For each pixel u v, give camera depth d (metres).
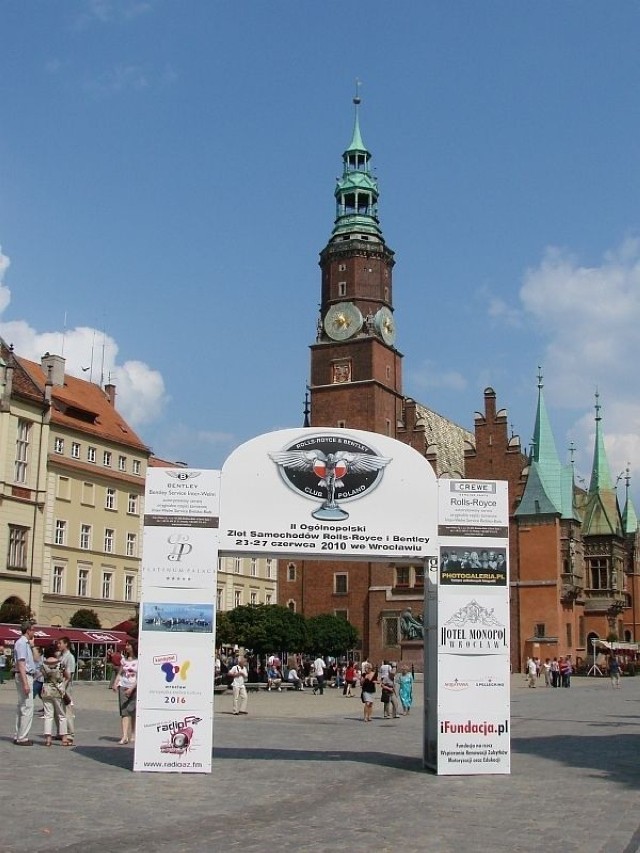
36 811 15.02
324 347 106.62
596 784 19.03
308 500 21.62
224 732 30.42
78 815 14.84
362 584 100.62
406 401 106.69
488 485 21.58
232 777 19.48
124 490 87.44
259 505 21.42
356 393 104.81
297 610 103.19
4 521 72.38
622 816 15.37
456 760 20.42
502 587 21.16
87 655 68.25
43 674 24.45
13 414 74.00
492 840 13.45
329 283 108.19
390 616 97.62
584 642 103.88
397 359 109.19
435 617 21.67
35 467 75.69
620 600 109.12
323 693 62.44
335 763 22.19
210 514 21.02
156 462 106.44
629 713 42.28
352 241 107.56
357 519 21.70
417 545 21.78
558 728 33.72
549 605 94.81
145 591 20.53
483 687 20.69
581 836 13.74
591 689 70.69
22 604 69.69
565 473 99.31
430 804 16.50
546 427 100.94
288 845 13.00
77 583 80.38
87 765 20.53
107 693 52.78
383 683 39.97
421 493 21.88
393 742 27.97
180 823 14.45
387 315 107.75
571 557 97.50
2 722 31.16
